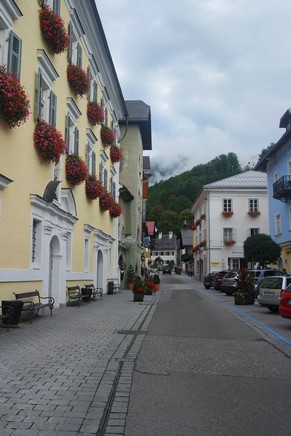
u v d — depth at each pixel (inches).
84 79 709.3
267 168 1568.7
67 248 730.8
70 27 700.0
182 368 293.3
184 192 4419.3
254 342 405.1
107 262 1107.3
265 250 1307.8
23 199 493.0
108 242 1110.4
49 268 655.1
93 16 782.5
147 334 435.2
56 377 256.4
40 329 435.8
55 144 539.5
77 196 771.4
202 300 976.9
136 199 1569.9
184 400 222.8
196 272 2723.9
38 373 263.7
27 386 235.9
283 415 202.4
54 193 573.9
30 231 515.8
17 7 447.5
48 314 567.8
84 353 327.0
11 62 445.7
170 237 5467.5
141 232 1891.0
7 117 419.5
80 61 761.6
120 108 1263.5
